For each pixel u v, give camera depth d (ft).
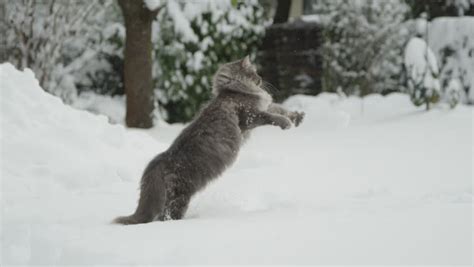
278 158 16.21
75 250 10.89
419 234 10.74
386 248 10.46
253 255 10.52
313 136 19.25
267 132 20.12
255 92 13.51
